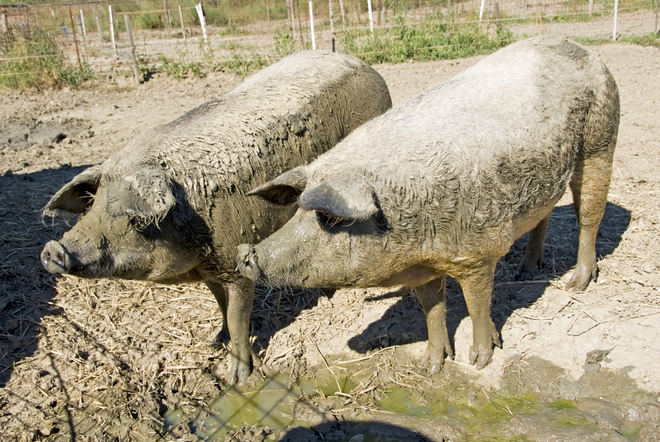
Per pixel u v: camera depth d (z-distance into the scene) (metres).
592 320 4.69
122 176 3.78
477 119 3.93
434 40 15.50
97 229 3.67
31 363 4.82
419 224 3.64
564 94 4.27
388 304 5.23
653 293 4.86
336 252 3.49
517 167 3.91
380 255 3.60
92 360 4.84
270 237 3.47
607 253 5.50
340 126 5.19
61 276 5.88
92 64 16.08
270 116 4.60
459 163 3.71
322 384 4.61
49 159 9.12
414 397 4.39
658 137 8.30
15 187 7.89
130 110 11.96
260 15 22.09
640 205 6.27
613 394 4.19
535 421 4.06
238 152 4.27
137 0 23.47
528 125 4.02
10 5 15.60
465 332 4.82
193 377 4.70
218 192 4.12
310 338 4.99
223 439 4.18
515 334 4.71
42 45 14.97
